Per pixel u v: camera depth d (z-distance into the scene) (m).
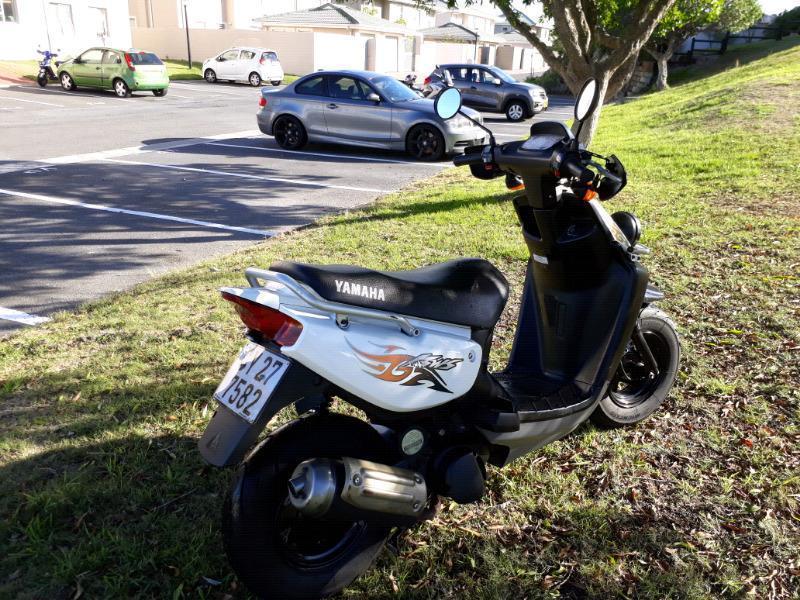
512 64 67.50
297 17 44.69
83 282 5.89
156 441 3.44
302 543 2.54
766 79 17.25
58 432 3.50
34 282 5.87
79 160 11.65
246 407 2.20
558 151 2.62
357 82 13.46
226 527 2.23
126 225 7.71
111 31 33.97
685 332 4.62
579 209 2.98
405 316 2.36
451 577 2.63
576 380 3.13
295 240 7.00
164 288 5.60
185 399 3.82
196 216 8.19
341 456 2.34
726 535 2.81
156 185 9.91
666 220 7.18
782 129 11.47
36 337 4.66
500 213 7.91
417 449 2.52
